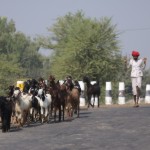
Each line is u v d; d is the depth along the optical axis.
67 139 13.28
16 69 43.53
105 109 24.62
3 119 16.55
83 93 30.38
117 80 53.94
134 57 24.94
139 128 15.10
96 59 53.28
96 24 54.75
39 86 20.19
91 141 12.66
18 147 12.20
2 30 120.12
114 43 53.94
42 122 19.38
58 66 54.28
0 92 39.44
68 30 56.28
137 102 25.09
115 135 13.70
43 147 11.95
